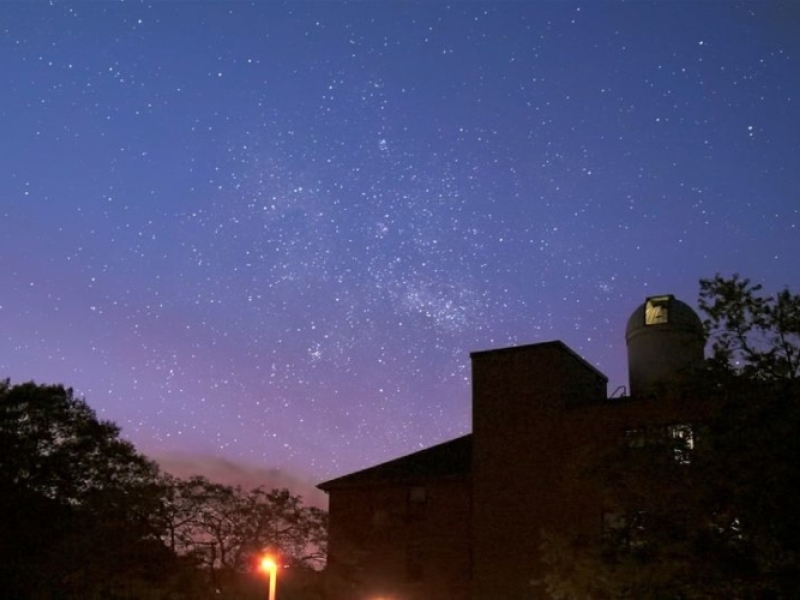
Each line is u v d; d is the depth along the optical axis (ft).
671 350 120.06
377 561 128.36
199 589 125.29
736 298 73.00
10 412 116.06
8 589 110.22
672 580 68.59
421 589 123.85
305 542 131.23
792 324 71.51
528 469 118.32
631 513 74.43
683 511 70.79
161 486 125.18
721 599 67.67
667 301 123.65
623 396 116.06
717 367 73.15
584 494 112.98
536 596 112.37
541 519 115.24
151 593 121.70
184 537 128.16
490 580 116.26
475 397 125.29
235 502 130.11
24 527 110.93
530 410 120.67
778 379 69.77
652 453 74.64
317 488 135.23
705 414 78.23
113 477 121.80
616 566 70.38
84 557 112.06
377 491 132.16
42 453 117.08
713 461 68.74
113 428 123.34
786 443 64.69
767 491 64.49
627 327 126.72
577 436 116.06
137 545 120.26
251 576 127.65
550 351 121.80
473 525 119.75
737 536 68.44
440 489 127.44
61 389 120.88
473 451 122.93
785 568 63.98
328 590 127.13
